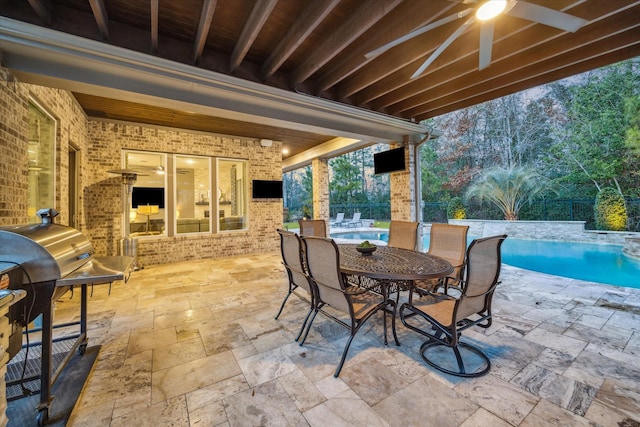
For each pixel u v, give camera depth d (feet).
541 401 5.10
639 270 18.67
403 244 12.30
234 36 9.38
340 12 8.38
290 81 11.89
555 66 10.75
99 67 8.75
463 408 4.94
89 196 16.22
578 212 31.48
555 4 7.53
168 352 6.97
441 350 7.03
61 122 11.63
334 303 6.81
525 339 7.50
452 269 7.07
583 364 6.31
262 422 4.67
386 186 65.21
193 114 15.99
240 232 21.30
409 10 8.41
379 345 7.30
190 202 19.93
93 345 7.30
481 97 14.60
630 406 4.95
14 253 4.43
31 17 7.66
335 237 35.86
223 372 6.11
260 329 8.30
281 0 7.79
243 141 21.53
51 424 4.56
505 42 9.66
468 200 41.83
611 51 9.73
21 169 8.24
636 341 7.38
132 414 4.86
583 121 32.91
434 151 50.47
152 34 8.38
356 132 15.81
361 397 5.26
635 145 28.02
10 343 4.14
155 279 14.19
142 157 18.08
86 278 4.93
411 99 14.65
